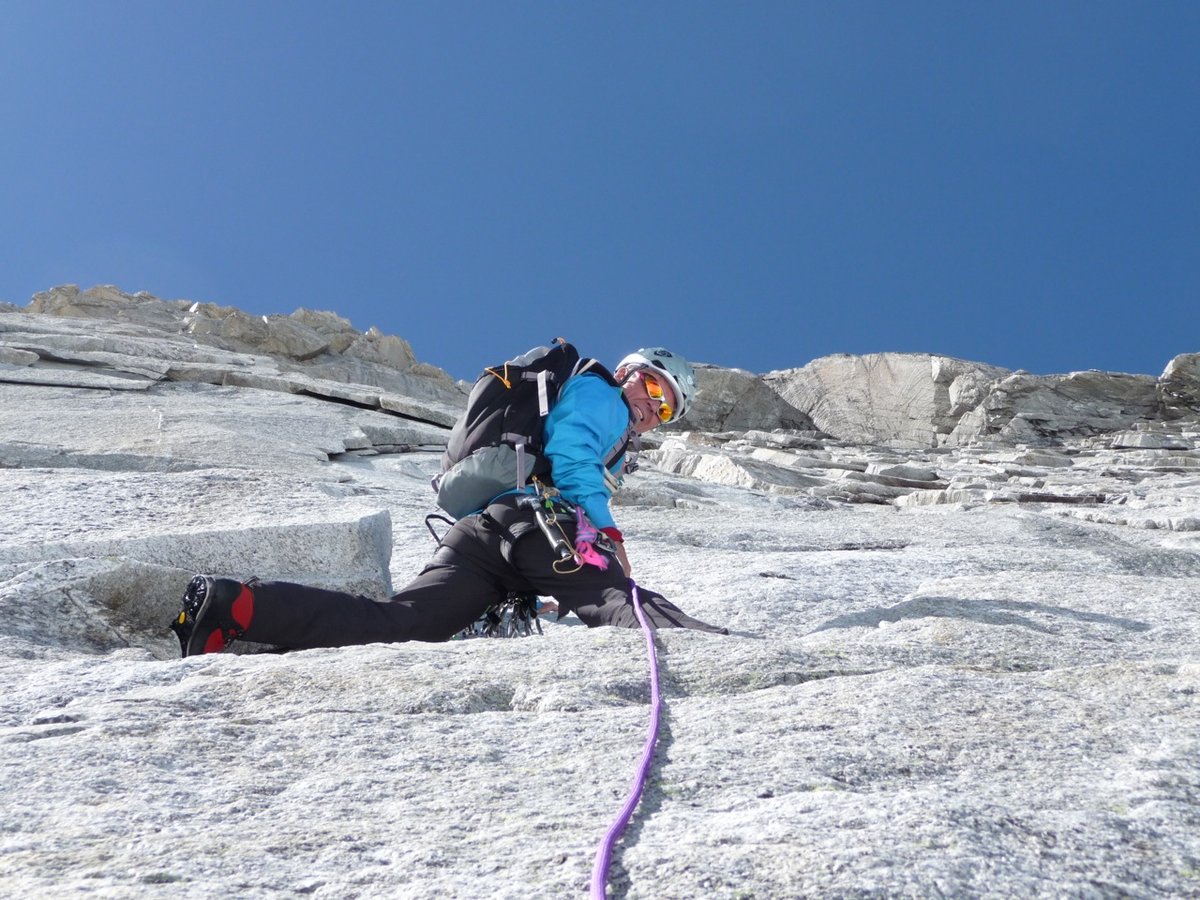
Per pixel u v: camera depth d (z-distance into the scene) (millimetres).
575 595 3441
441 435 13969
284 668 2723
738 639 3045
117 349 16938
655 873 1459
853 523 8516
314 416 13047
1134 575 5840
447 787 1885
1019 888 1415
